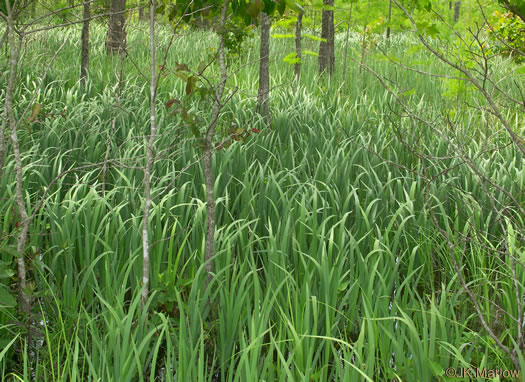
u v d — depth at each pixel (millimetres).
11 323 3061
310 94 7195
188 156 4852
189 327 2725
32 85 7344
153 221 3893
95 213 3496
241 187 4688
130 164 4590
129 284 3623
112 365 2674
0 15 2943
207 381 2883
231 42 5359
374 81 8320
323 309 3086
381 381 2850
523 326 3117
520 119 6602
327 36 9078
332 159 4762
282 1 3146
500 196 4266
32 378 2867
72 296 3211
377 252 3492
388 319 2873
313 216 3592
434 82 8516
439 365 2539
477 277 3684
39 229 3807
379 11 6227
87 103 6219
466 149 5434
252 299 3375
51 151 5094
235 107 6496
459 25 3738
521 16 2486
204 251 3467
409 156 5273
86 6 7246
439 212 4379
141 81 7602
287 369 2311
